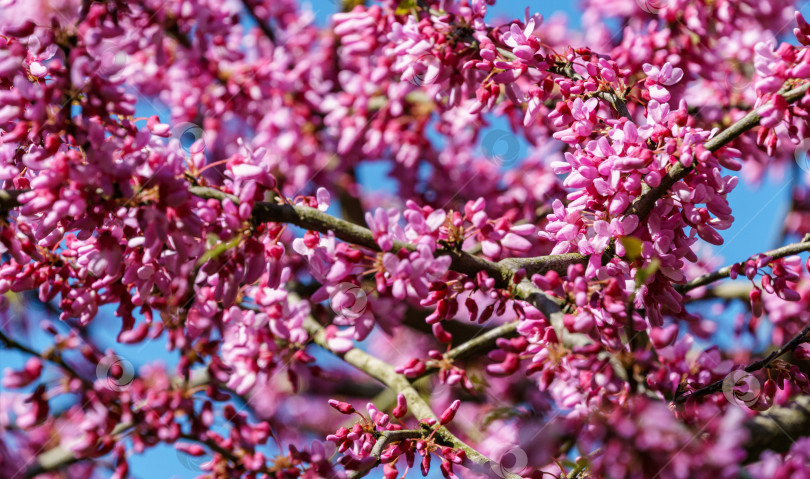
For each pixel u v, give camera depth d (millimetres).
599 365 2268
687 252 2488
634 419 2193
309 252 2506
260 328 3148
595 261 2506
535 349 2357
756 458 2473
